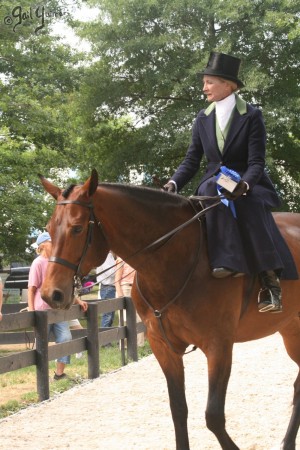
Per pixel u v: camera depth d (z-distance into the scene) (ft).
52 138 80.07
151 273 17.56
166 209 17.84
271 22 92.48
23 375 40.55
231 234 17.87
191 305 17.47
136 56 99.81
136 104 106.83
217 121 19.13
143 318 18.31
